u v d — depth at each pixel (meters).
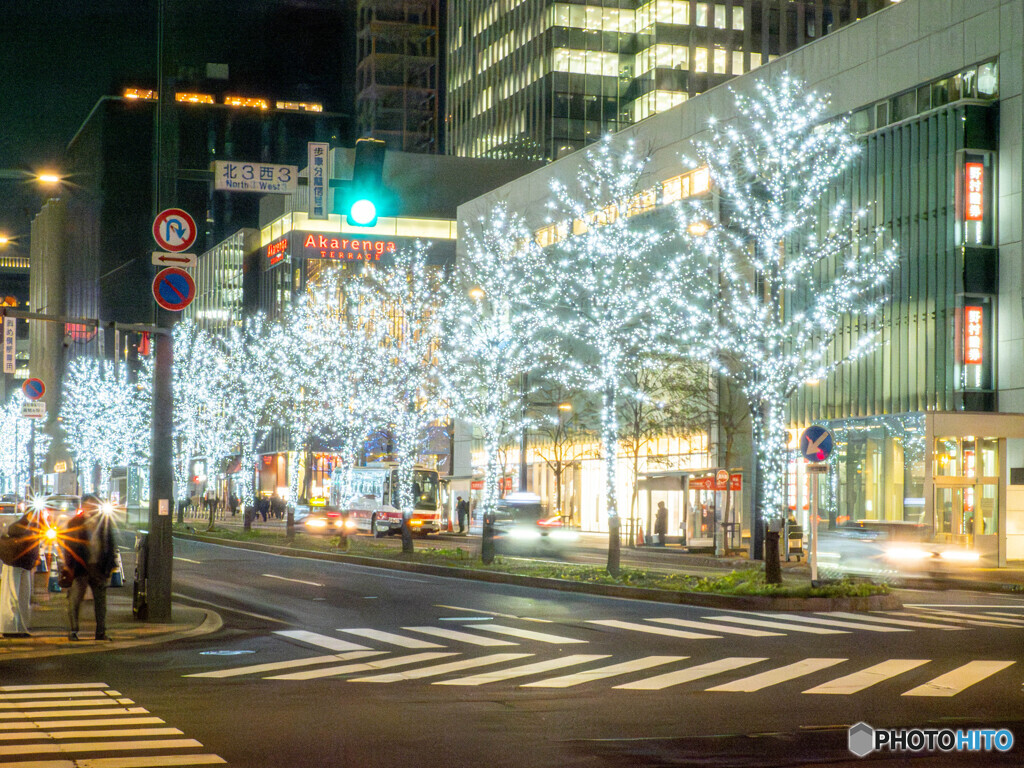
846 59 48.72
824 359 49.12
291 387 61.00
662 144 58.28
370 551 39.75
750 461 52.06
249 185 14.75
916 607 22.94
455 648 16.36
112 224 120.69
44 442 90.00
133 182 122.62
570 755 8.99
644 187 59.59
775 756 8.95
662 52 107.88
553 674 13.77
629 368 45.41
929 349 43.94
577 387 55.38
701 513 44.91
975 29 43.25
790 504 47.34
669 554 42.31
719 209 50.00
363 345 50.41
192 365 74.88
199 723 10.41
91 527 17.02
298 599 24.27
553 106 109.19
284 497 85.81
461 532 62.44
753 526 39.00
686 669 14.11
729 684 12.88
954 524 36.19
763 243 33.97
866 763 8.70
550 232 65.19
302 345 59.22
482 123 122.44
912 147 45.09
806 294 48.53
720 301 39.56
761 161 39.53
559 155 108.75
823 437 23.88
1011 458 39.34
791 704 11.51
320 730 10.08
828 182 48.44
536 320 41.03
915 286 44.69
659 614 21.12
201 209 142.50
